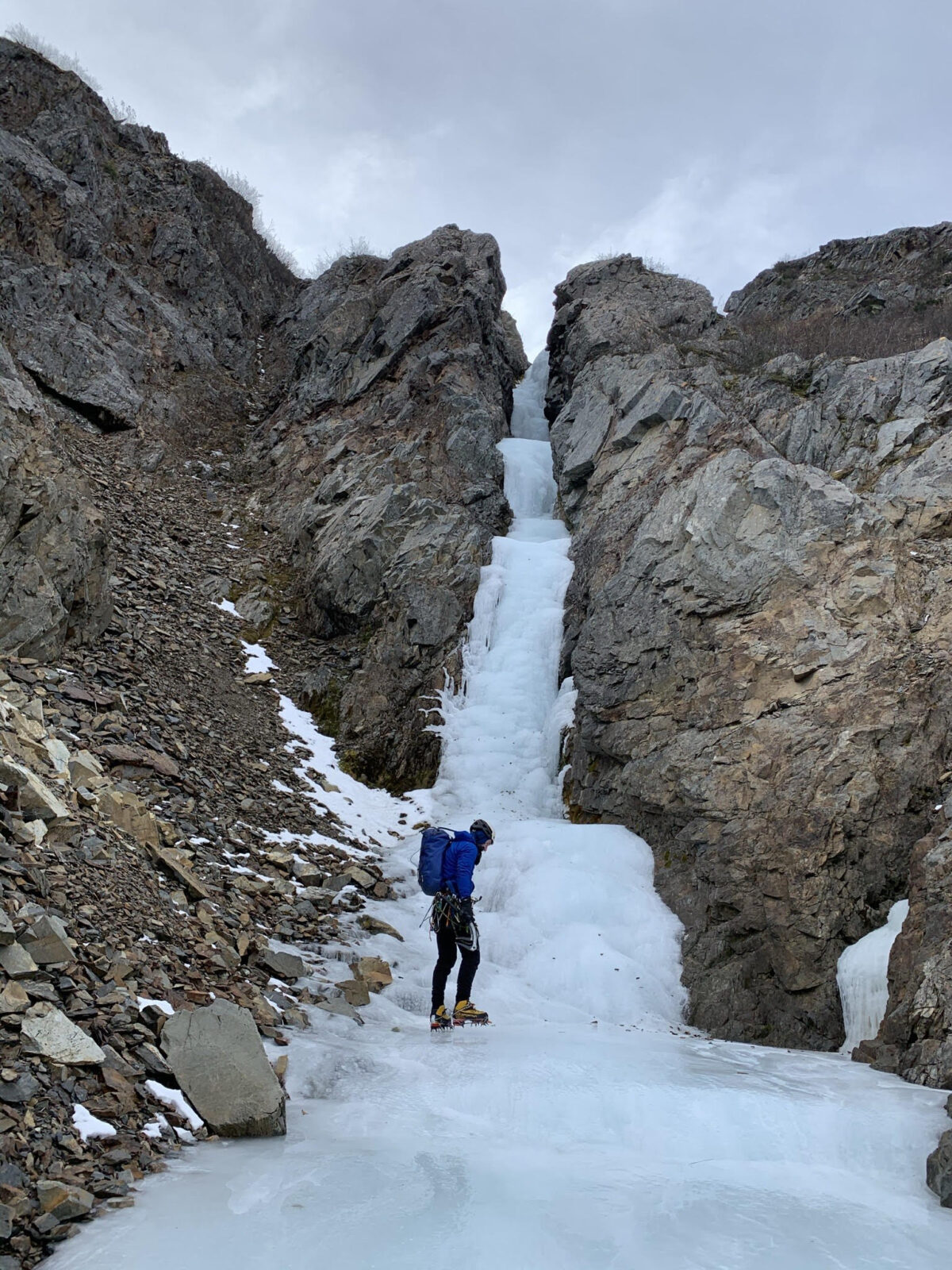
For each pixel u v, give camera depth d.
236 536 16.94
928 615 10.21
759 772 9.77
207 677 12.87
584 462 16.94
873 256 28.86
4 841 5.93
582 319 22.61
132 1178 4.06
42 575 10.47
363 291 24.14
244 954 7.09
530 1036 6.86
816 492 11.69
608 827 10.89
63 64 27.69
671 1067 6.02
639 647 11.82
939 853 7.66
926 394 13.86
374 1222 3.71
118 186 23.27
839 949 8.59
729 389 16.36
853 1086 5.87
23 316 17.91
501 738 13.05
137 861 7.25
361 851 10.74
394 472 16.89
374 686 13.79
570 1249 3.57
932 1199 4.45
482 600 14.77
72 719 9.52
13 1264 3.33
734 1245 3.71
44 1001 4.84
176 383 20.27
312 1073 5.58
